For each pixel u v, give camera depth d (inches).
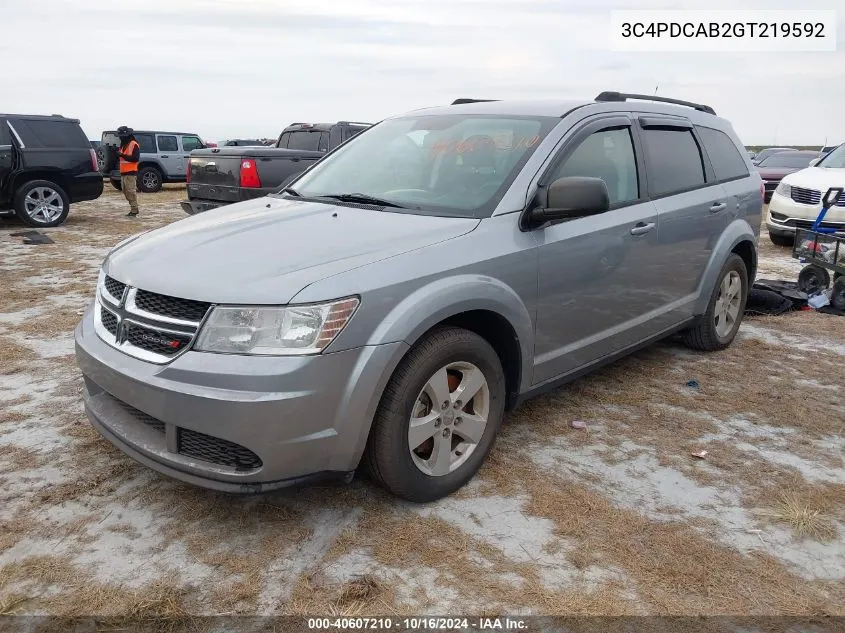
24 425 148.7
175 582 99.7
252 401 97.7
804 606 97.9
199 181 375.2
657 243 166.1
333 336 101.8
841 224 390.6
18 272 307.4
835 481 133.5
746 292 217.5
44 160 458.9
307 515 117.3
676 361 201.8
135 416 116.1
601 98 168.2
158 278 109.4
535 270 132.3
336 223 128.1
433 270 114.5
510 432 151.5
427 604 96.6
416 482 116.6
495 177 137.6
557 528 114.7
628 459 140.3
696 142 191.5
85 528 112.1
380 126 176.6
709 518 119.4
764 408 168.2
